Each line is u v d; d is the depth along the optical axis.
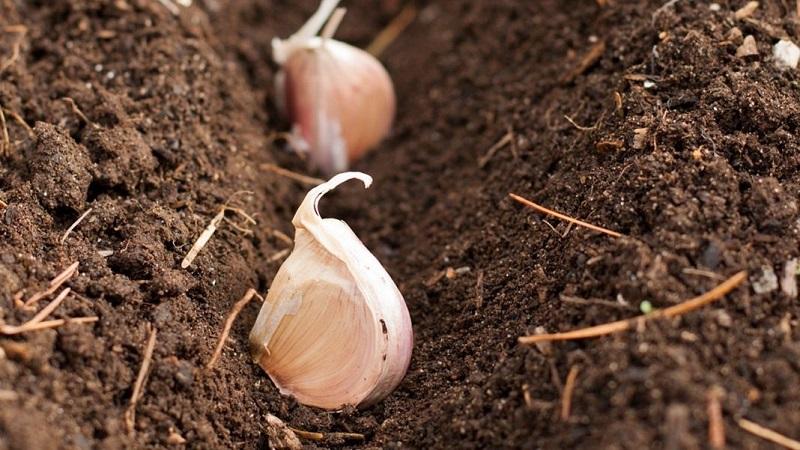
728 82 0.29
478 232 0.30
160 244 0.28
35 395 0.26
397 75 0.35
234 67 0.33
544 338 0.27
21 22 0.32
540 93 0.32
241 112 0.32
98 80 0.31
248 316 0.29
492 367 0.28
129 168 0.29
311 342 0.28
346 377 0.28
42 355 0.26
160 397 0.27
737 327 0.26
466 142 0.33
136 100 0.31
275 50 0.33
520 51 0.33
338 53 0.32
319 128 0.32
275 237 0.31
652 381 0.26
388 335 0.28
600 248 0.27
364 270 0.28
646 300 0.27
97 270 0.28
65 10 0.32
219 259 0.29
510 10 0.34
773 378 0.26
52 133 0.29
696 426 0.26
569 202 0.29
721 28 0.29
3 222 0.28
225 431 0.27
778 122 0.28
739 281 0.27
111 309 0.27
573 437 0.26
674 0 0.30
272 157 0.32
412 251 0.31
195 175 0.30
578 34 0.32
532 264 0.29
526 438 0.27
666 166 0.28
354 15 0.37
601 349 0.26
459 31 0.35
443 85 0.34
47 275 0.27
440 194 0.32
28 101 0.30
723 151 0.28
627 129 0.29
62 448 0.26
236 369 0.28
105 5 0.32
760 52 0.29
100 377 0.27
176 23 0.32
